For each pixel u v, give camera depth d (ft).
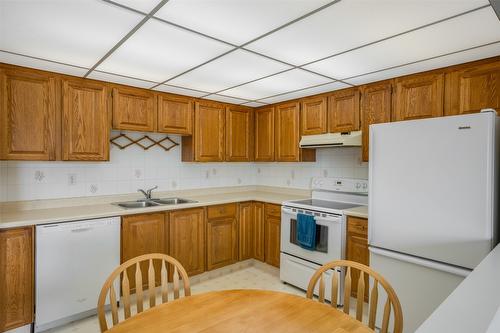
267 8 4.90
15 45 6.45
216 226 11.28
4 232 7.06
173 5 4.82
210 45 6.44
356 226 8.77
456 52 6.79
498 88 6.91
